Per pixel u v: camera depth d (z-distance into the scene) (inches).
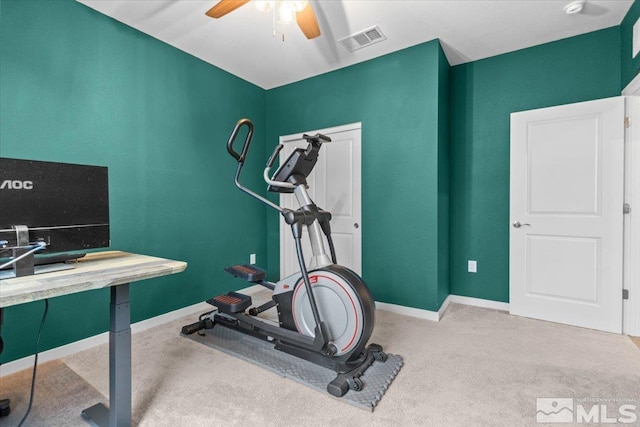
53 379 73.7
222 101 132.5
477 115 125.2
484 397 65.9
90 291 90.9
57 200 52.9
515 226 114.8
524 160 112.9
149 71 105.6
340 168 135.6
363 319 70.7
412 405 63.5
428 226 113.3
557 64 110.7
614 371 75.7
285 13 76.1
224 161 133.9
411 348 88.9
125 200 99.3
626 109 96.4
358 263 131.1
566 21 99.3
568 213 105.4
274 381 72.6
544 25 101.5
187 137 118.3
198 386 70.5
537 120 110.4
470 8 92.5
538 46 113.9
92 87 91.2
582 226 103.1
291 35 106.9
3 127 75.4
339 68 132.8
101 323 93.2
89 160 90.8
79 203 55.6
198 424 58.2
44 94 81.7
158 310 108.9
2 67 75.0
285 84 149.5
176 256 114.6
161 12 93.3
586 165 102.3
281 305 85.3
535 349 87.8
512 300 115.8
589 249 102.1
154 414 60.9
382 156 123.0
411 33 106.1
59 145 84.6
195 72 121.0
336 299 73.9
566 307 106.2
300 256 73.5
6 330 76.1
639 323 95.7
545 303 109.8
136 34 101.8
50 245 51.9
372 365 77.7
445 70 121.7
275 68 132.4
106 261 61.9
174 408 62.7
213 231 129.2
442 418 59.5
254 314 100.0
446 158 124.5
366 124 126.5
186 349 88.8
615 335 96.8
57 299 84.4
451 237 131.3
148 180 105.6
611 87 103.0
